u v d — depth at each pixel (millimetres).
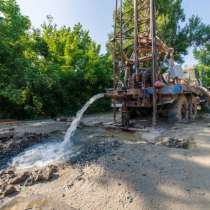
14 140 6363
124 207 2982
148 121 9055
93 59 17812
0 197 3336
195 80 12766
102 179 3682
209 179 3535
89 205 3061
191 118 9750
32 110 14305
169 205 2965
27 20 13312
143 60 9375
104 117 12188
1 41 10906
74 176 3855
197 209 2857
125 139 6035
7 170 4379
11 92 10969
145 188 3373
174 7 21234
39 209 2953
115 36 9672
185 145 5227
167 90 8078
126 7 15281
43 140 6332
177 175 3703
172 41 21594
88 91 17281
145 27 9539
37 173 4012
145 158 4402
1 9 11766
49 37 18609
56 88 15031
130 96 8125
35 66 13172
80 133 6859
